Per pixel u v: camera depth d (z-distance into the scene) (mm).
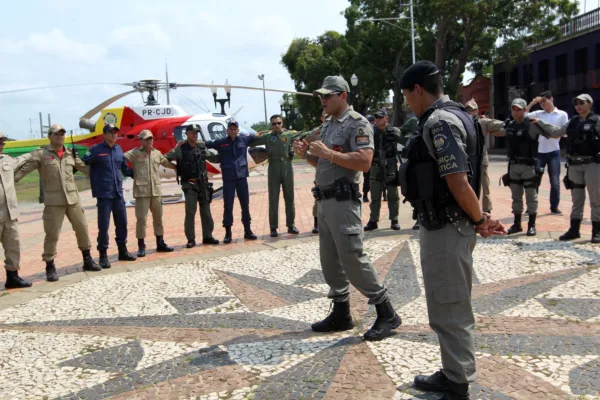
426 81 2859
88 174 7141
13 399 3385
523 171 7281
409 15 31047
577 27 30781
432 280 2859
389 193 8352
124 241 7531
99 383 3561
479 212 2756
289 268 6449
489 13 28047
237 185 8422
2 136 6223
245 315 4812
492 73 38500
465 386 2873
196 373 3621
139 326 4684
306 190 15984
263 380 3453
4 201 6160
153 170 7867
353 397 3141
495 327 4109
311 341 4066
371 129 3916
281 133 8602
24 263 7766
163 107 15125
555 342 3775
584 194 6820
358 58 34312
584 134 6543
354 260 3885
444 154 2648
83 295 5832
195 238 9039
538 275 5453
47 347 4289
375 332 3979
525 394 3064
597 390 3082
